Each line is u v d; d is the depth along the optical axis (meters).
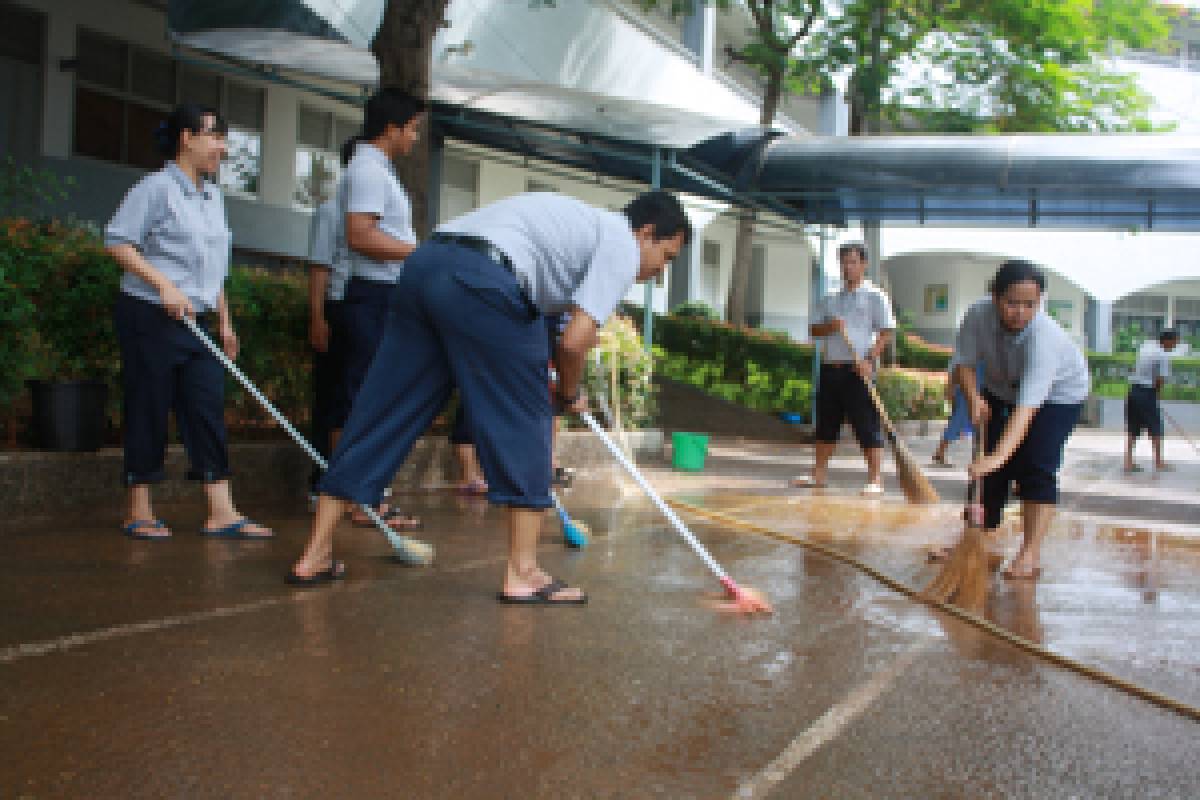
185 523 4.37
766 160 10.70
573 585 3.65
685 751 2.13
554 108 8.74
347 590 3.36
